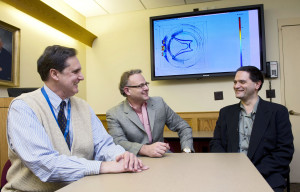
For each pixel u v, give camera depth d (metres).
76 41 3.53
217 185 0.75
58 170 0.93
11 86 2.35
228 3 3.28
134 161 0.98
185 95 3.38
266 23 3.19
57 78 1.17
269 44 3.17
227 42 3.16
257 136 1.60
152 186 0.76
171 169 0.98
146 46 3.54
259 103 1.69
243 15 3.11
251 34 3.09
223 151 1.77
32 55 2.67
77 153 1.17
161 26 3.36
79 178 0.93
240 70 1.74
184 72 3.28
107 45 3.70
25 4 2.43
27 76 2.58
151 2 3.34
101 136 1.31
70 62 1.18
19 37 2.45
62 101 1.22
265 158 1.55
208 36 3.21
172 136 2.48
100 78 3.70
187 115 3.33
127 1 3.29
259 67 3.06
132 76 1.81
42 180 0.95
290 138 1.57
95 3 3.33
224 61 3.16
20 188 1.05
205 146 2.74
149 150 1.31
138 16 3.60
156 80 3.39
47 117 1.11
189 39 3.27
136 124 1.78
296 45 3.11
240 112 1.79
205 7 3.31
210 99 3.30
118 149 1.24
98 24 3.74
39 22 2.79
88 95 3.73
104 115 3.62
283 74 3.12
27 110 1.05
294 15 3.13
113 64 3.66
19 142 0.99
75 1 3.25
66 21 3.03
